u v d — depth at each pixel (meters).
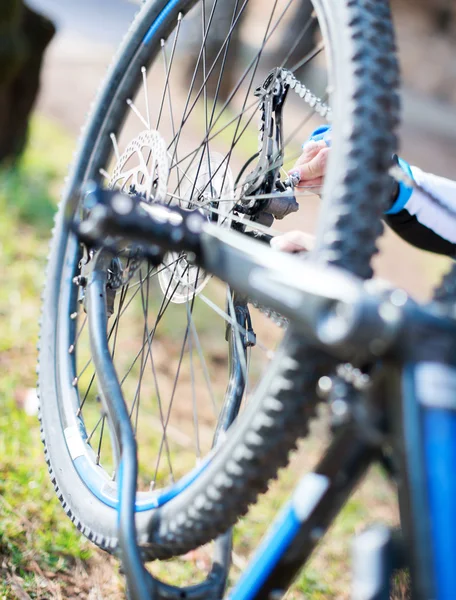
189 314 1.72
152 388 3.00
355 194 1.15
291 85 1.51
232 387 1.64
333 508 1.14
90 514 1.54
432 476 0.97
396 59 1.24
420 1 11.93
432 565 0.96
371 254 1.16
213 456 1.40
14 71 4.50
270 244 1.40
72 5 10.16
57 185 5.01
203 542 1.30
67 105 7.16
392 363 1.00
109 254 1.68
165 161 1.59
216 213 1.56
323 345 1.06
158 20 1.87
